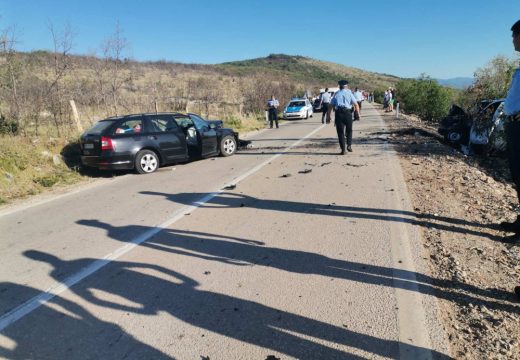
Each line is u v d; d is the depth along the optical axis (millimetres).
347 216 5922
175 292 3953
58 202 7855
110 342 3219
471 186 7293
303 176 8797
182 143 11125
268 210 6438
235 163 11156
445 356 2881
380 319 3342
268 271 4297
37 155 10594
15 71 12945
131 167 10281
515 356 2875
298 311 3518
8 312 3732
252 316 3479
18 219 6809
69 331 3393
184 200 7363
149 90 26953
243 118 24859
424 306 3500
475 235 5012
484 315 3361
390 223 5531
